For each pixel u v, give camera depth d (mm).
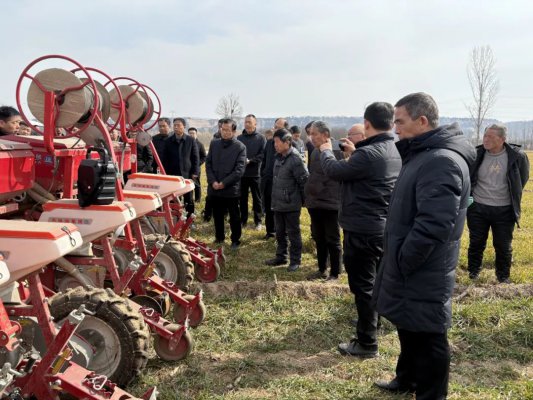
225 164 7910
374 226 4016
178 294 4582
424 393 3170
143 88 6656
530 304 5430
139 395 3537
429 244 2852
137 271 4473
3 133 5719
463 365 4242
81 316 2693
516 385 3826
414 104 3088
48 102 4016
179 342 3982
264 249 8234
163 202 6195
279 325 4914
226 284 5742
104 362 3336
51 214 3869
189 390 3639
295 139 10234
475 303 5496
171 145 9422
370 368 4051
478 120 28047
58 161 4504
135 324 3363
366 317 4199
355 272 4164
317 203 6305
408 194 3051
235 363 4070
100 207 3842
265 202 8805
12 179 4000
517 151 6219
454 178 2869
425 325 3012
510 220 6406
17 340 2682
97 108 4102
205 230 9422
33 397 2846
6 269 2559
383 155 3984
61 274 4430
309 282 6039
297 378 3844
